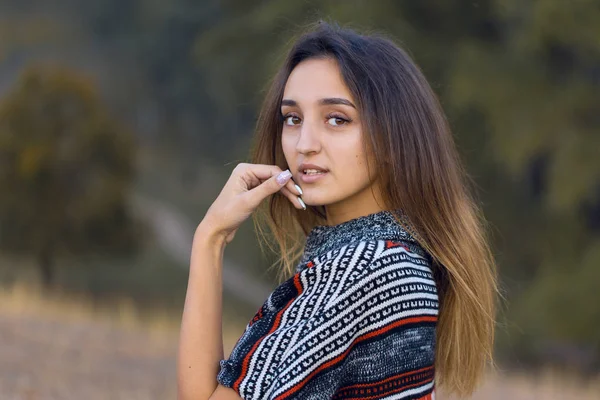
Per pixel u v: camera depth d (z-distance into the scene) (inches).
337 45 82.0
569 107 746.8
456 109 780.0
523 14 738.2
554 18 677.3
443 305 87.9
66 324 402.0
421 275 76.0
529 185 844.0
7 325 361.4
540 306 691.4
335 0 738.2
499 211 834.2
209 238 83.1
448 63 789.2
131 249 992.9
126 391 247.1
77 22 3061.0
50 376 248.7
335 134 80.7
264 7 864.3
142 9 2484.0
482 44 811.4
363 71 81.4
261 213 100.3
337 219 84.6
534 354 744.3
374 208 83.0
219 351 81.4
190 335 81.0
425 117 84.3
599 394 398.3
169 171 2146.9
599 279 679.1
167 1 2134.6
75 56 2842.0
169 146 2332.7
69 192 943.0
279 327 73.0
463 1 802.2
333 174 80.7
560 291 689.0
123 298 1106.7
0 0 3230.8
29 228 933.8
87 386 244.1
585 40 687.7
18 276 1135.0
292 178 84.9
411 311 73.7
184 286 1252.5
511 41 784.9
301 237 101.1
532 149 738.2
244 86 981.8
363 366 72.9
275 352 71.5
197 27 2059.5
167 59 2233.0
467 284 84.7
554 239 804.0
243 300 1158.3
